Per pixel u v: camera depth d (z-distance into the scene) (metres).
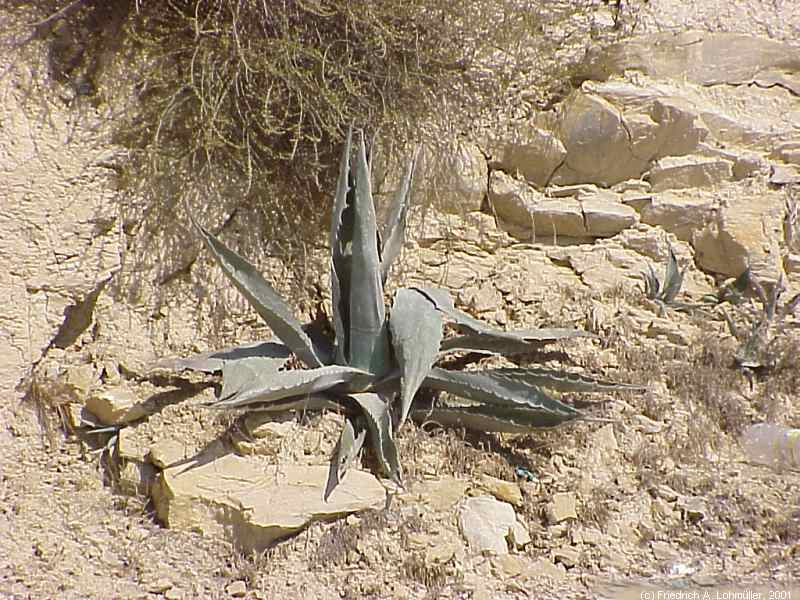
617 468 5.04
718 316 5.54
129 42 5.49
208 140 5.29
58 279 5.20
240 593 4.62
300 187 5.60
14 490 4.91
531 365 5.34
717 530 4.86
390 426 4.86
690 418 5.20
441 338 5.09
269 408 4.91
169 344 5.28
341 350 5.08
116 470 4.96
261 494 4.77
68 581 4.64
